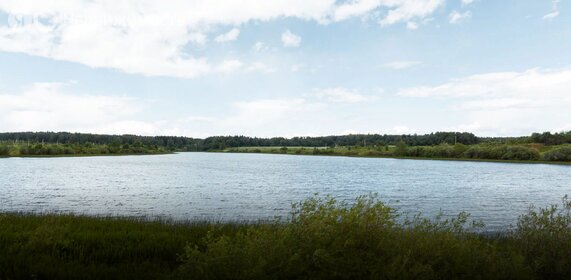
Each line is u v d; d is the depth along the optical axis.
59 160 130.75
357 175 77.12
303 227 8.12
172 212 29.11
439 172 88.56
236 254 7.31
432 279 7.22
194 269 7.36
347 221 7.84
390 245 7.80
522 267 8.45
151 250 10.84
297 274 7.04
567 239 9.28
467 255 8.10
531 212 10.62
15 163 108.31
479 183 60.81
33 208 30.56
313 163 137.25
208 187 49.66
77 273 8.55
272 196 40.59
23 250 10.02
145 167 96.44
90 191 43.41
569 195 45.00
